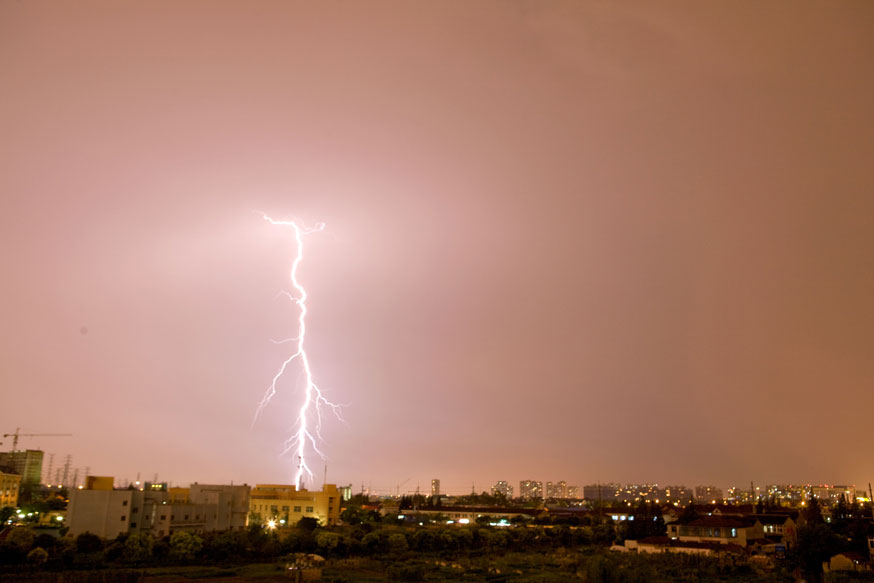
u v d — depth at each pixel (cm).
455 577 7138
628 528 11044
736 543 9281
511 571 7550
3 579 5991
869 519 12256
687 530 9881
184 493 11969
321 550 8769
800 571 7312
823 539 7081
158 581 6444
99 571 6731
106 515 9206
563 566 8012
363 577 7081
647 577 6606
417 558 8775
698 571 7488
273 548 8431
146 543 7675
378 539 9350
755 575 7362
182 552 7725
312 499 13188
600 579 6681
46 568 6969
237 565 7600
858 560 7869
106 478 9919
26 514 11738
